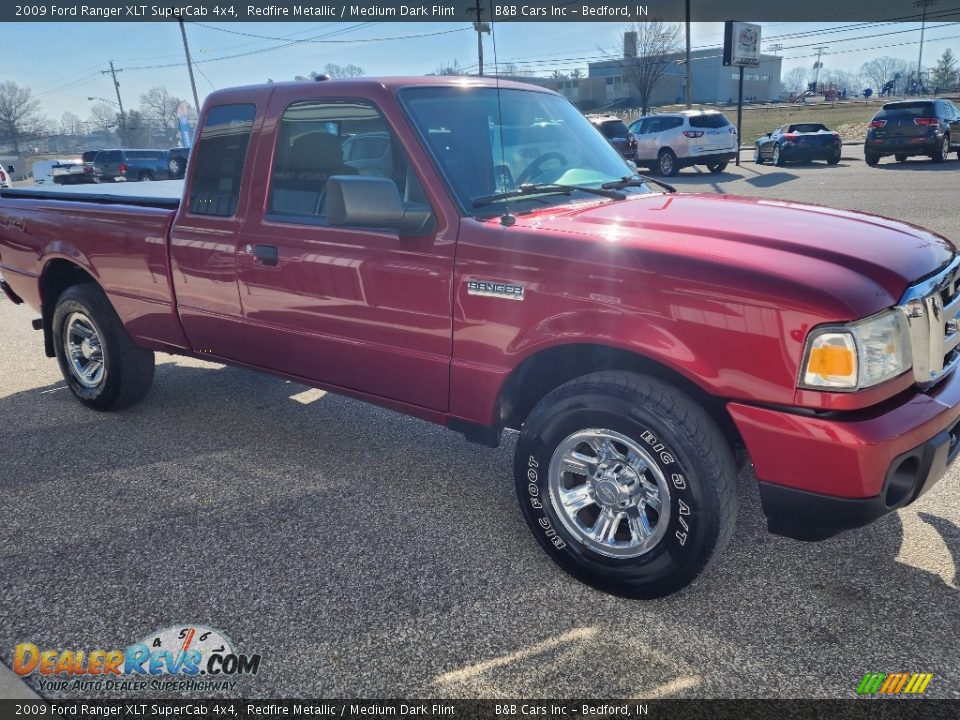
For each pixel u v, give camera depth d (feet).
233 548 10.71
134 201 14.51
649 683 8.00
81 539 11.03
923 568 9.83
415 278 10.28
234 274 12.50
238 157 12.41
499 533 11.03
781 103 291.17
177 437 14.78
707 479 8.39
